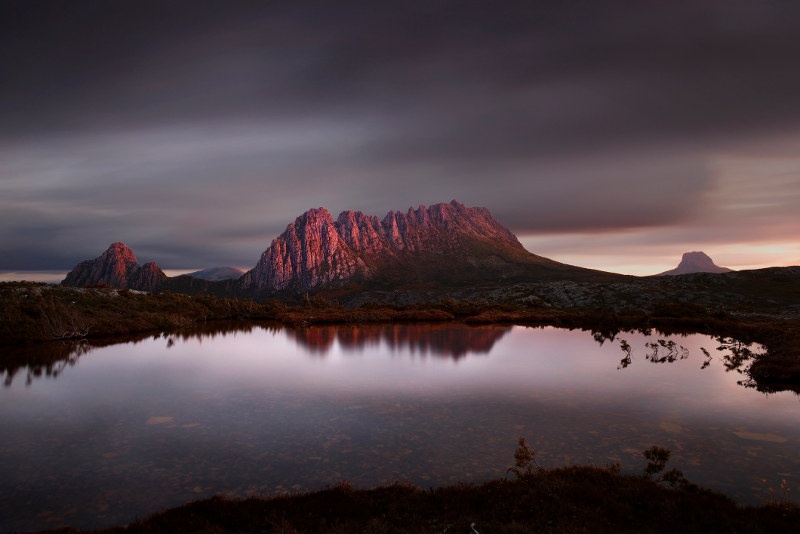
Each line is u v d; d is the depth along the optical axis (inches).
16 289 3021.7
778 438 825.5
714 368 1531.7
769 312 3855.8
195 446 816.9
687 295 4899.1
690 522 461.7
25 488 650.8
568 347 2066.9
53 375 1503.4
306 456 762.8
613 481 569.9
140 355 1948.8
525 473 621.9
